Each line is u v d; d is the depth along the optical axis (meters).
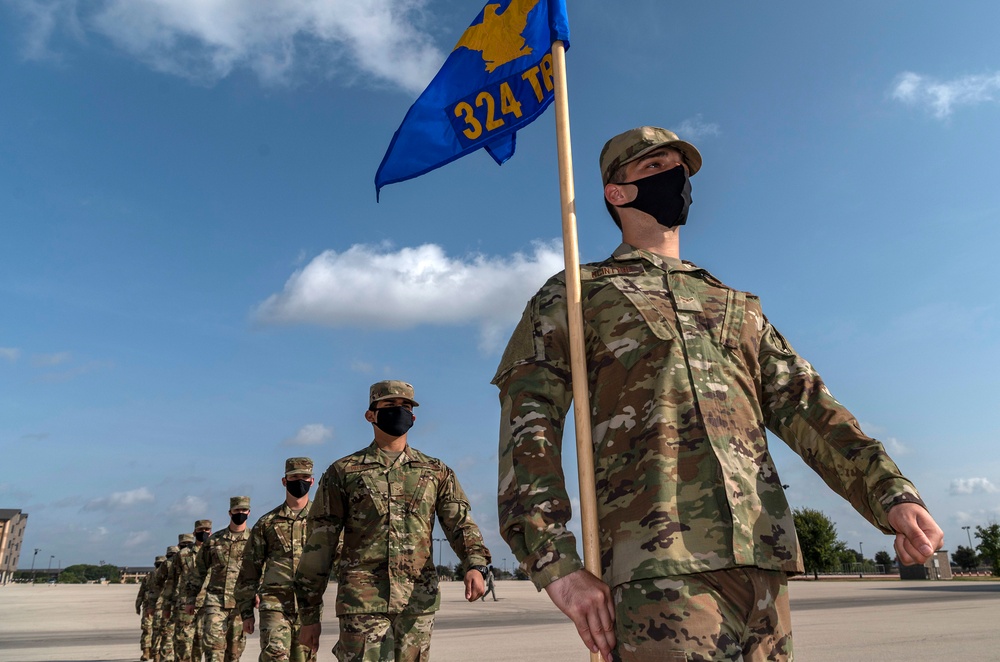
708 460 2.06
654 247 2.61
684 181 2.59
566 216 2.72
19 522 178.88
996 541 64.00
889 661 8.64
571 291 2.43
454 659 10.43
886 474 1.97
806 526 70.00
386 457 5.86
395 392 5.91
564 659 10.34
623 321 2.30
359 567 5.57
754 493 2.08
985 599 22.30
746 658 1.96
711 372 2.21
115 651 16.17
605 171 2.71
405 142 3.98
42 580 156.00
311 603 5.80
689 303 2.35
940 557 55.00
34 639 19.36
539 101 3.66
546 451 2.11
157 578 15.26
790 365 2.41
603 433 2.23
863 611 17.95
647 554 1.95
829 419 2.19
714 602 1.92
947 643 10.29
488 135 3.80
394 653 5.55
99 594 66.62
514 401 2.25
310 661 7.97
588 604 1.88
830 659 8.93
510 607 28.47
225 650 10.59
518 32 3.80
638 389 2.19
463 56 3.97
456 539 5.88
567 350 2.40
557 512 2.01
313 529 5.77
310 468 8.50
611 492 2.13
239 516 11.04
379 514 5.64
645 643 1.92
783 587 2.08
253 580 8.30
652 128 2.67
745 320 2.41
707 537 1.96
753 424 2.23
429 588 5.72
